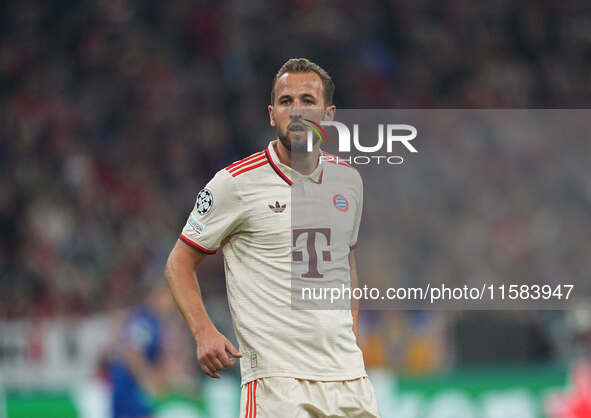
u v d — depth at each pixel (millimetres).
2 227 42938
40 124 48625
